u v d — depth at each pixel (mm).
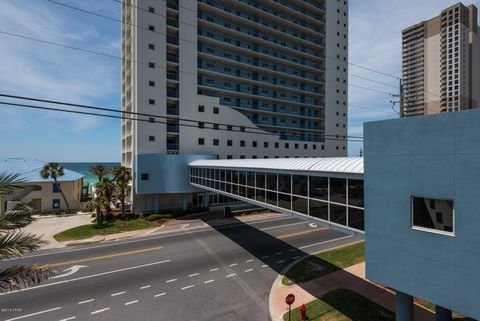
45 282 15469
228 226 29188
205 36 45406
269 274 16641
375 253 9203
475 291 6770
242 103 51188
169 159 35281
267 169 16859
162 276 16312
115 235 25609
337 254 19812
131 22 39094
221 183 25031
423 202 7938
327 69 59719
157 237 24953
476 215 6734
